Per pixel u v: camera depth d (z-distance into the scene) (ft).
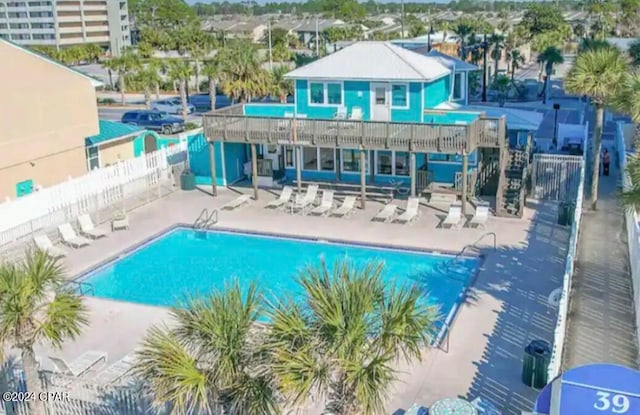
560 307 48.08
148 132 119.96
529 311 58.18
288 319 29.55
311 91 100.89
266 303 33.35
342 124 89.66
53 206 85.46
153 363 30.96
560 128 119.03
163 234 84.94
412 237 80.23
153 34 365.20
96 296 66.85
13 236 79.61
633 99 58.65
